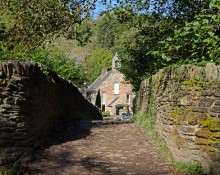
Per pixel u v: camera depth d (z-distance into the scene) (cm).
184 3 1250
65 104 1375
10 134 724
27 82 776
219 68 673
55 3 1234
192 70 744
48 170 712
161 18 1455
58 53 2261
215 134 655
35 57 1647
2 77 724
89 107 2595
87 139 1082
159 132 1005
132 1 1400
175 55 1062
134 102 2258
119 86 5903
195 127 697
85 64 8831
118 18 1479
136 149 946
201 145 677
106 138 1122
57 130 1134
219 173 634
